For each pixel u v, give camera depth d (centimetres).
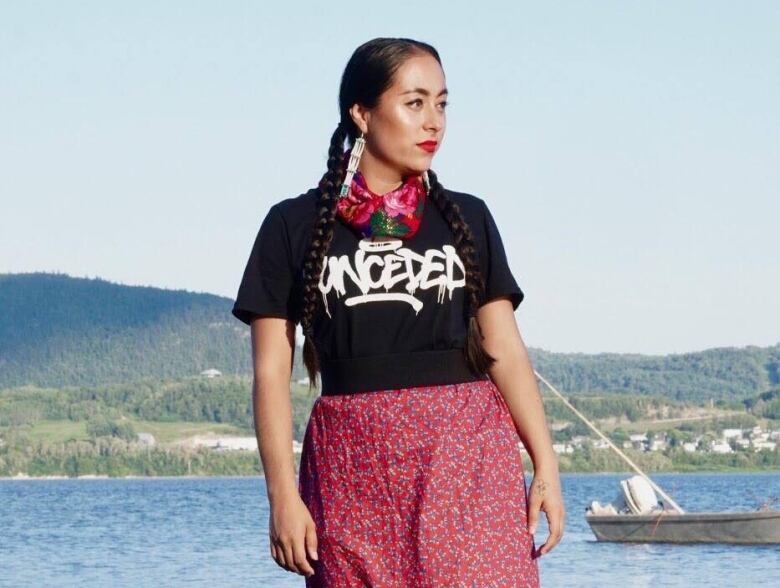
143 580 3228
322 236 370
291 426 379
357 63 377
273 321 381
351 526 365
